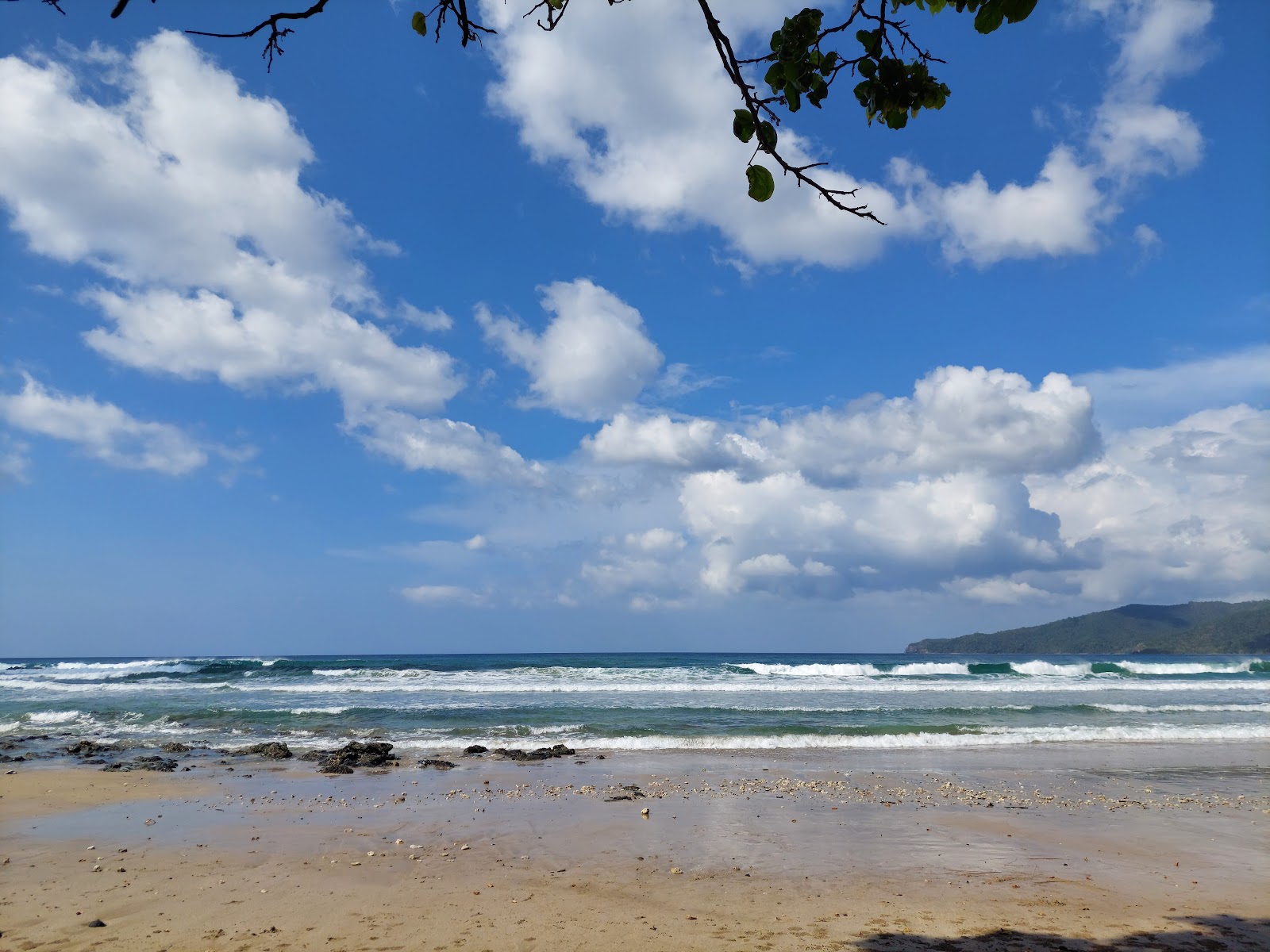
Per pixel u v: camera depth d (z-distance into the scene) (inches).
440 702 1059.9
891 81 125.2
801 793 498.0
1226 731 792.3
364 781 539.2
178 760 627.2
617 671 1642.5
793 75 123.4
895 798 481.1
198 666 1889.8
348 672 1610.5
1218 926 250.4
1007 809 449.7
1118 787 525.7
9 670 1884.8
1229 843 372.2
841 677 1577.3
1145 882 303.1
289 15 110.4
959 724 861.2
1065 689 1316.4
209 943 230.8
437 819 416.5
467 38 130.6
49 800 459.5
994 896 284.4
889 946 229.9
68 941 231.8
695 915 261.0
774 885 298.0
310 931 241.4
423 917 256.4
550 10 130.5
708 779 546.6
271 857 335.9
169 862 325.4
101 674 1668.3
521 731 776.9
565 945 230.4
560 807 449.1
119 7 97.1
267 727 821.2
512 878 305.0
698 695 1178.0
